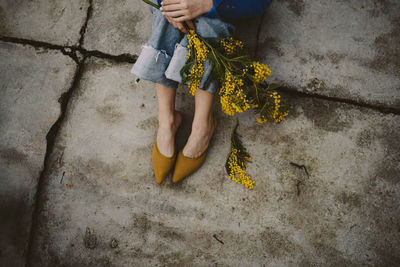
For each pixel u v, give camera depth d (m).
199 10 1.10
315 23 1.58
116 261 1.44
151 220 1.47
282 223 1.44
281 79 1.55
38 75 1.60
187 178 1.50
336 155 1.49
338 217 1.43
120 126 1.56
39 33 1.62
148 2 1.20
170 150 1.41
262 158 1.50
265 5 1.21
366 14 1.58
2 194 1.50
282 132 1.52
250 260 1.42
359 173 1.46
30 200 1.50
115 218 1.47
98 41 1.62
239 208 1.46
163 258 1.44
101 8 1.64
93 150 1.54
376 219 1.42
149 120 1.56
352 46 1.56
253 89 1.22
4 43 1.61
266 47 1.57
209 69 1.16
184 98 1.57
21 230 1.47
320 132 1.51
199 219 1.46
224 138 1.53
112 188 1.50
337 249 1.41
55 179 1.51
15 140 1.55
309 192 1.46
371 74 1.53
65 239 1.46
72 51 1.61
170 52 1.23
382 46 1.55
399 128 1.49
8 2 1.63
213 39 1.16
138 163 1.52
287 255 1.41
